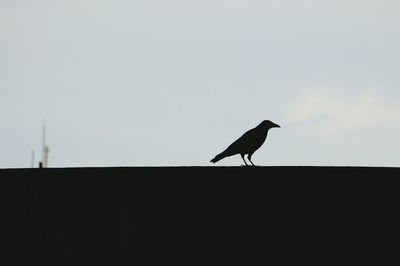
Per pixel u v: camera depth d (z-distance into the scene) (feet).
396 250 44.62
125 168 45.11
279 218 44.55
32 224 44.96
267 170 44.96
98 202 44.88
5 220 45.11
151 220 44.57
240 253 44.16
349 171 45.11
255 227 44.47
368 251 44.50
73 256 44.42
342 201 44.83
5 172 45.44
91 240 44.55
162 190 44.88
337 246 44.32
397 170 45.60
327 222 44.62
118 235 44.50
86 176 45.14
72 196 45.06
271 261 44.01
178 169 44.98
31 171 45.32
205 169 44.96
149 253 44.19
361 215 44.83
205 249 44.19
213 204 44.68
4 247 44.83
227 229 44.42
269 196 44.75
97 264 44.27
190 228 44.47
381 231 44.80
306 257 44.19
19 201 45.24
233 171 44.96
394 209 45.14
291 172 44.96
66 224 44.80
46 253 44.55
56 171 45.29
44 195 45.19
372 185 45.29
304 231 44.47
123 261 44.24
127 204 44.75
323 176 44.98
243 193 44.83
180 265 44.09
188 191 44.83
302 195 44.80
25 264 44.55
